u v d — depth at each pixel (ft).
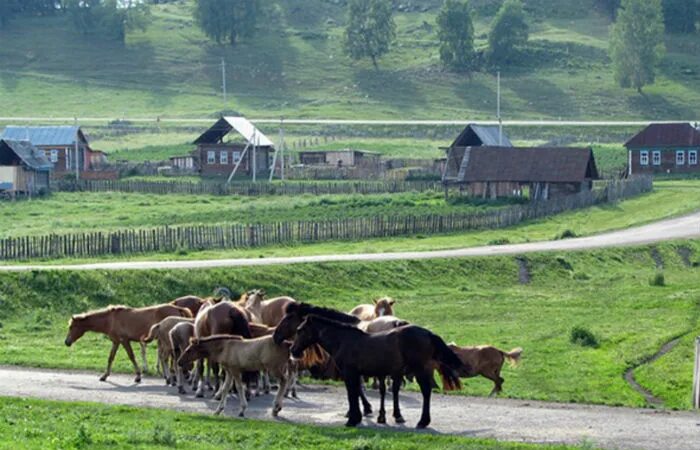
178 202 412.57
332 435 109.29
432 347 114.11
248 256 271.08
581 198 390.21
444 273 257.34
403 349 113.80
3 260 253.44
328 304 221.87
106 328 145.59
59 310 203.00
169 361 141.49
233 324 128.57
